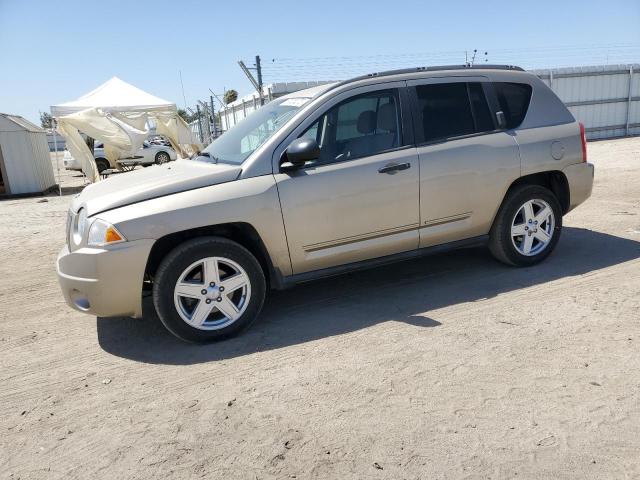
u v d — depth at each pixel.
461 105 4.69
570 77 24.27
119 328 4.38
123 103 18.08
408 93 4.49
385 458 2.50
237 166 4.04
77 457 2.68
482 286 4.69
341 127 4.26
